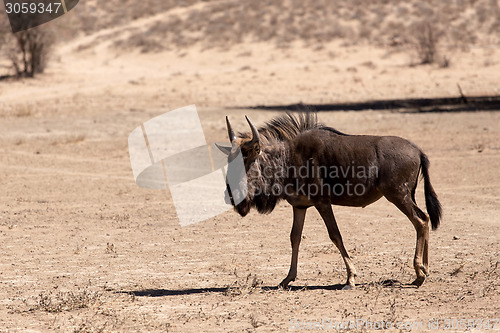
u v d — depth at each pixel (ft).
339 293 111.14
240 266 132.67
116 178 251.60
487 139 310.45
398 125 366.63
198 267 132.46
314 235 159.94
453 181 225.35
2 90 614.34
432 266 128.06
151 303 107.86
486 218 172.76
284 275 125.49
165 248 149.28
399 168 111.14
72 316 100.94
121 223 177.37
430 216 114.42
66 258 141.28
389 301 105.09
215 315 100.12
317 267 130.72
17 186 238.07
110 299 110.63
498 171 237.66
